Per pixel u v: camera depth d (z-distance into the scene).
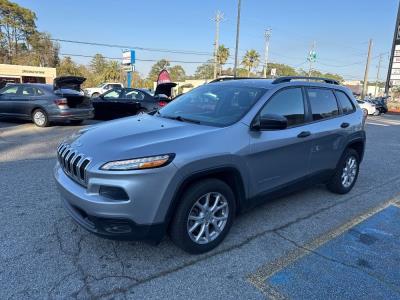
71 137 3.71
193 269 3.15
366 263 3.36
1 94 12.12
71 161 3.20
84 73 71.94
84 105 12.23
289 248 3.60
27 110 11.73
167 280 2.98
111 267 3.13
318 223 4.25
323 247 3.65
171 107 4.50
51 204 4.48
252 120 3.68
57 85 11.99
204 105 4.17
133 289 2.84
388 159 8.26
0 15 68.62
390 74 42.59
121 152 2.97
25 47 72.44
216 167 3.26
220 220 3.51
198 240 3.33
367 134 13.67
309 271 3.18
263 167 3.77
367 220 4.40
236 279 3.03
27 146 8.31
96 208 2.90
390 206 4.93
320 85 4.79
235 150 3.43
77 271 3.05
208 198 3.34
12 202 4.53
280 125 3.54
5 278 2.92
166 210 3.03
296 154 4.16
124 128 3.61
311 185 4.69
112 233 2.97
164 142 3.11
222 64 60.53
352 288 2.95
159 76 19.86
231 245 3.61
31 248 3.40
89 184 2.95
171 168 2.97
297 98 4.32
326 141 4.63
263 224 4.14
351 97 5.41
